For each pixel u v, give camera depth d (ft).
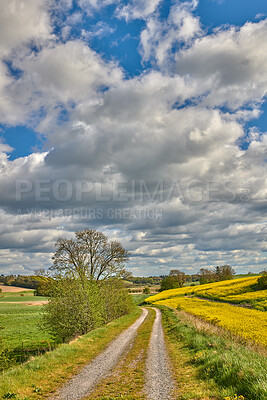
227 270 413.18
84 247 119.65
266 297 168.35
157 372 35.88
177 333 68.80
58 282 74.33
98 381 32.55
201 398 25.05
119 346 55.26
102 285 103.91
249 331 69.36
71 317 70.08
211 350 41.52
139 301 311.47
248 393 24.07
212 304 165.48
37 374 34.76
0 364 48.24
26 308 219.41
